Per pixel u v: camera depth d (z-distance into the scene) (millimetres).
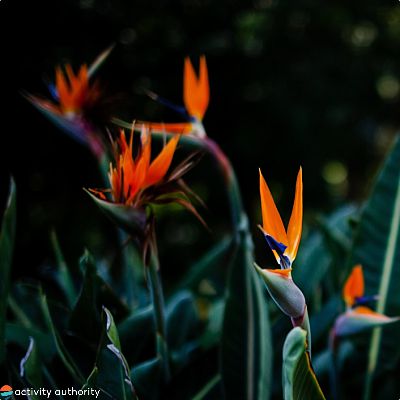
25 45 5109
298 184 2225
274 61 5758
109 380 2342
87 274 2518
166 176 2379
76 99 2717
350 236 3049
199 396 2506
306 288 2904
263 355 2479
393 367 2660
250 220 6039
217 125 5820
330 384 2650
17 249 5180
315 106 5805
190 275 2934
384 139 6734
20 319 2818
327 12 5582
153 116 5410
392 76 6211
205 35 5613
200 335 2885
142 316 2596
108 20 5348
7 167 5191
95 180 5379
